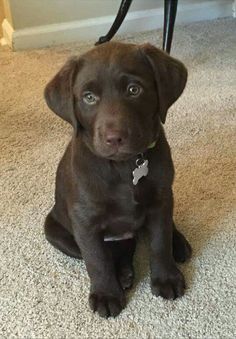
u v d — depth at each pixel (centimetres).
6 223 78
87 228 63
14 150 93
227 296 65
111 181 60
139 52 58
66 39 134
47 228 72
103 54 57
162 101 58
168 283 65
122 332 61
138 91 56
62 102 59
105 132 55
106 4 133
